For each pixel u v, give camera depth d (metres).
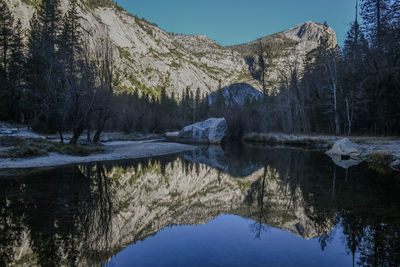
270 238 4.16
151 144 25.80
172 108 82.00
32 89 26.61
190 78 161.50
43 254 3.54
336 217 5.12
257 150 22.80
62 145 15.93
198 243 4.00
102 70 19.89
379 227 4.52
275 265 3.17
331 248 3.70
